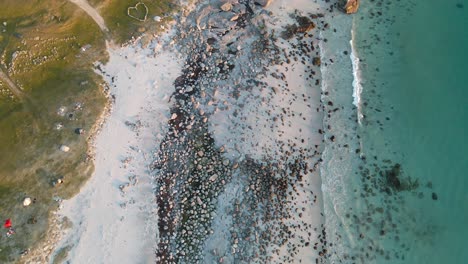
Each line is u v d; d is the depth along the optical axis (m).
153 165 15.68
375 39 17.27
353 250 14.54
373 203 15.01
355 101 16.28
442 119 15.92
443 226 14.60
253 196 15.12
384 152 15.62
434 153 15.47
